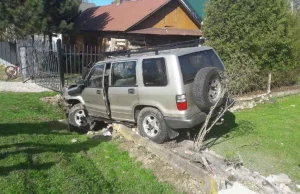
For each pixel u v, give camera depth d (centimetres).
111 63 734
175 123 613
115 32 2041
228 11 1155
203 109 614
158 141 652
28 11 1728
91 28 2192
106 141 755
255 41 1144
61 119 950
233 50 1159
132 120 712
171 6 2209
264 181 479
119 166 606
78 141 753
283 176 514
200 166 532
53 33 1920
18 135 728
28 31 1758
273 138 730
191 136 714
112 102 743
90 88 804
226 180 468
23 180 492
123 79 704
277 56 1239
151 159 609
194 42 742
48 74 1394
